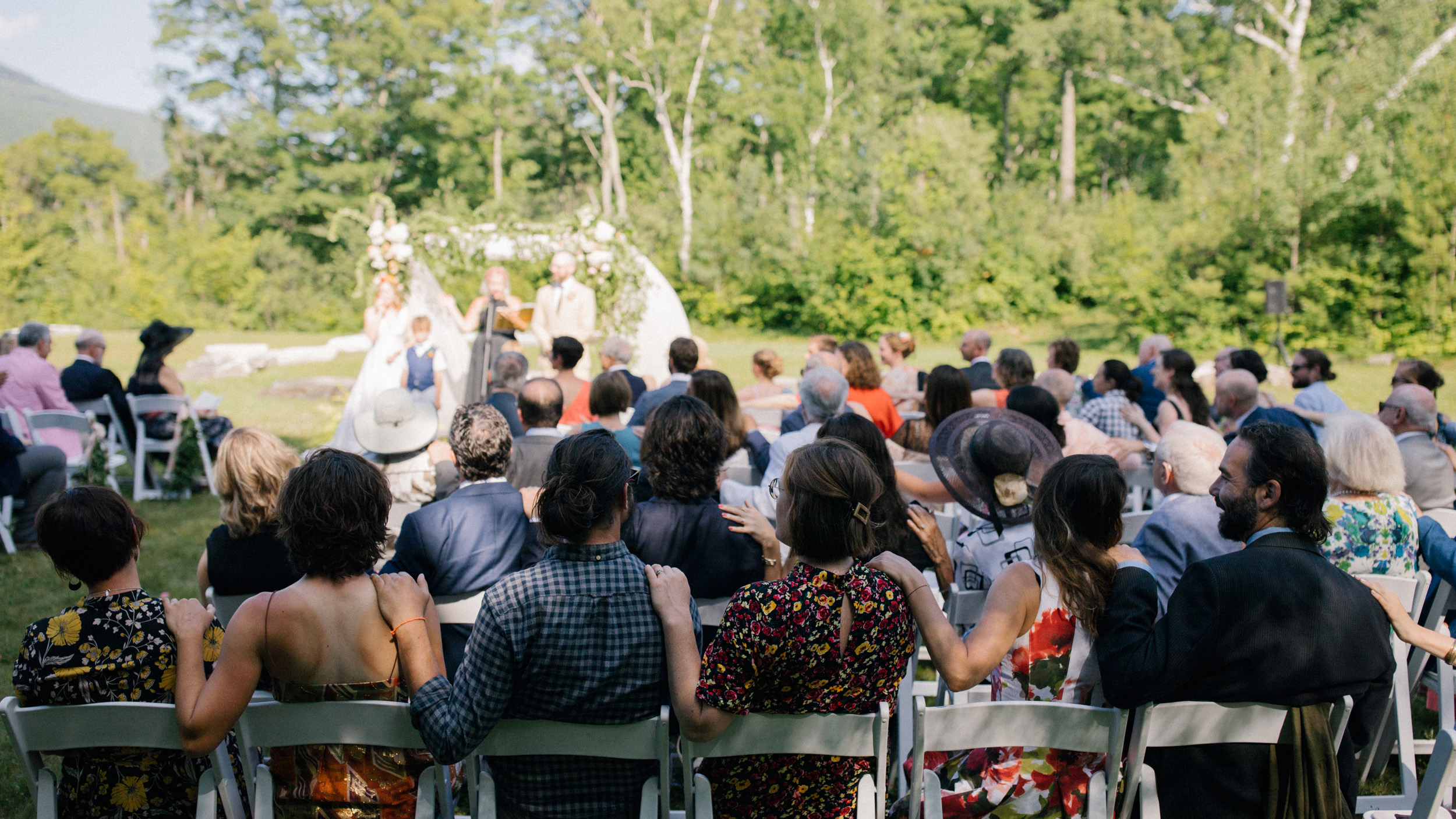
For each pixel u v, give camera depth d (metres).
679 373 5.78
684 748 2.00
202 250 30.06
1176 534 2.80
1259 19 26.66
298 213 36.97
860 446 2.87
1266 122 18.36
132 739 2.04
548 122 38.44
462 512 2.82
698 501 2.79
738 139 33.25
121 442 7.96
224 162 38.59
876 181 25.14
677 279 29.22
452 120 35.66
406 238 8.92
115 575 2.20
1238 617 2.03
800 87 31.80
